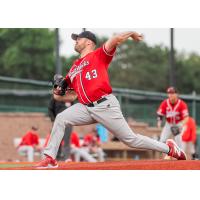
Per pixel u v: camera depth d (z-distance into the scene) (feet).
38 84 260.83
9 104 284.61
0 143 240.12
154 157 214.69
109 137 230.48
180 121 145.59
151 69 492.13
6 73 454.81
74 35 95.61
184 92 504.43
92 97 92.63
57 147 94.53
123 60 495.82
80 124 94.84
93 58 92.63
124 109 265.13
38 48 458.50
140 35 91.76
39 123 243.60
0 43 458.09
